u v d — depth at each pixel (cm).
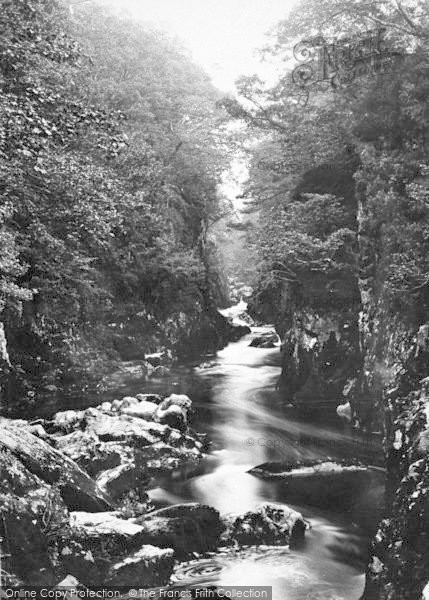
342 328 2792
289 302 3166
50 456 1349
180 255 4609
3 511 1048
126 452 1931
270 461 2064
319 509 1606
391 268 2147
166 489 1811
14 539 1041
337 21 3275
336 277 2773
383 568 1006
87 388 3166
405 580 952
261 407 2872
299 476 1859
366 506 1608
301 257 2850
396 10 2964
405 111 2414
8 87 1602
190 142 4981
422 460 1012
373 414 2255
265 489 1769
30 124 1566
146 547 1223
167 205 4725
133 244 4153
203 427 2527
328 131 2961
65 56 1847
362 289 2444
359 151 2669
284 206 3216
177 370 4044
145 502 1695
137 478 1831
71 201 2203
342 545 1388
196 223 5422
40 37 1723
